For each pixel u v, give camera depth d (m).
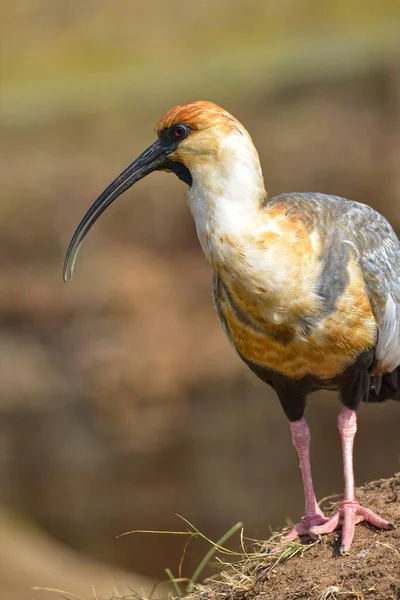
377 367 6.49
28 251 23.69
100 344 20.80
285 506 17.22
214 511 17.47
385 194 22.67
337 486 17.09
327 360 6.10
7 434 18.83
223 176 5.77
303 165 23.53
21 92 29.02
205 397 19.16
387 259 6.44
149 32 31.39
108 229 23.91
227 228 5.75
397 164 22.89
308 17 30.86
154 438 18.62
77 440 18.86
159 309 21.59
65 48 31.22
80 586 13.52
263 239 5.76
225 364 19.78
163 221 23.89
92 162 25.27
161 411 19.16
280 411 18.44
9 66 30.66
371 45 27.39
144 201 24.06
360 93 25.17
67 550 16.17
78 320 21.47
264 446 18.03
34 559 14.80
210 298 21.88
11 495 17.78
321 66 26.72
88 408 19.39
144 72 29.12
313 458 17.25
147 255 23.31
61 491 17.91
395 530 5.99
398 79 24.98
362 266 6.16
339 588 5.61
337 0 31.05
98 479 18.16
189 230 23.92
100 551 17.27
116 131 26.27
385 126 24.02
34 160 25.53
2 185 24.66
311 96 25.55
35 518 17.47
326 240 6.03
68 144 26.05
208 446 18.31
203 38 30.77
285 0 31.56
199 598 6.20
